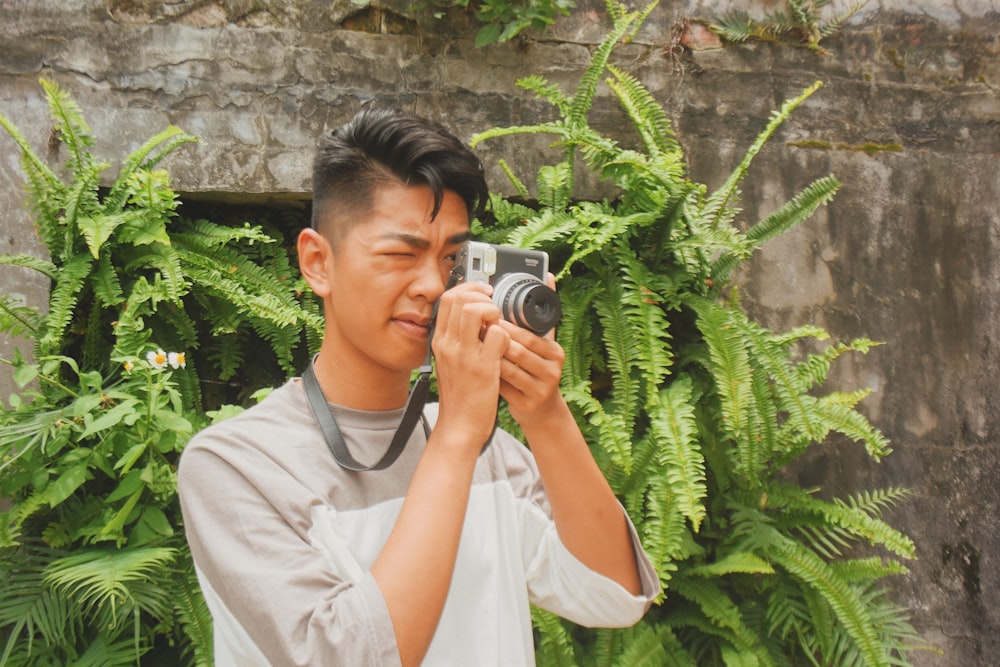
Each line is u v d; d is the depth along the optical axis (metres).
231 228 2.53
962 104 2.98
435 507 0.81
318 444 0.97
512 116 2.77
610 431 2.20
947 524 2.83
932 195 2.95
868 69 2.96
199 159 2.60
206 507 0.87
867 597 2.49
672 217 2.45
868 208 2.93
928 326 2.91
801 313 2.86
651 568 1.11
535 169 2.78
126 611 1.95
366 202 0.92
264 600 0.77
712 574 2.40
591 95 2.54
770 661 2.27
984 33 2.98
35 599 2.00
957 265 2.94
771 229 2.49
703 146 2.87
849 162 2.94
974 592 2.81
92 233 2.20
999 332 2.94
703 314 2.41
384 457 0.98
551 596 1.12
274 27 2.65
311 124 2.66
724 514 2.53
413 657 0.74
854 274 2.90
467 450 0.85
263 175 2.63
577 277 2.67
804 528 2.73
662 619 2.46
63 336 2.38
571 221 2.42
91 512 2.19
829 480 2.80
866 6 2.96
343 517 0.93
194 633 2.04
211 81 2.61
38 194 2.29
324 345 1.04
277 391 1.05
